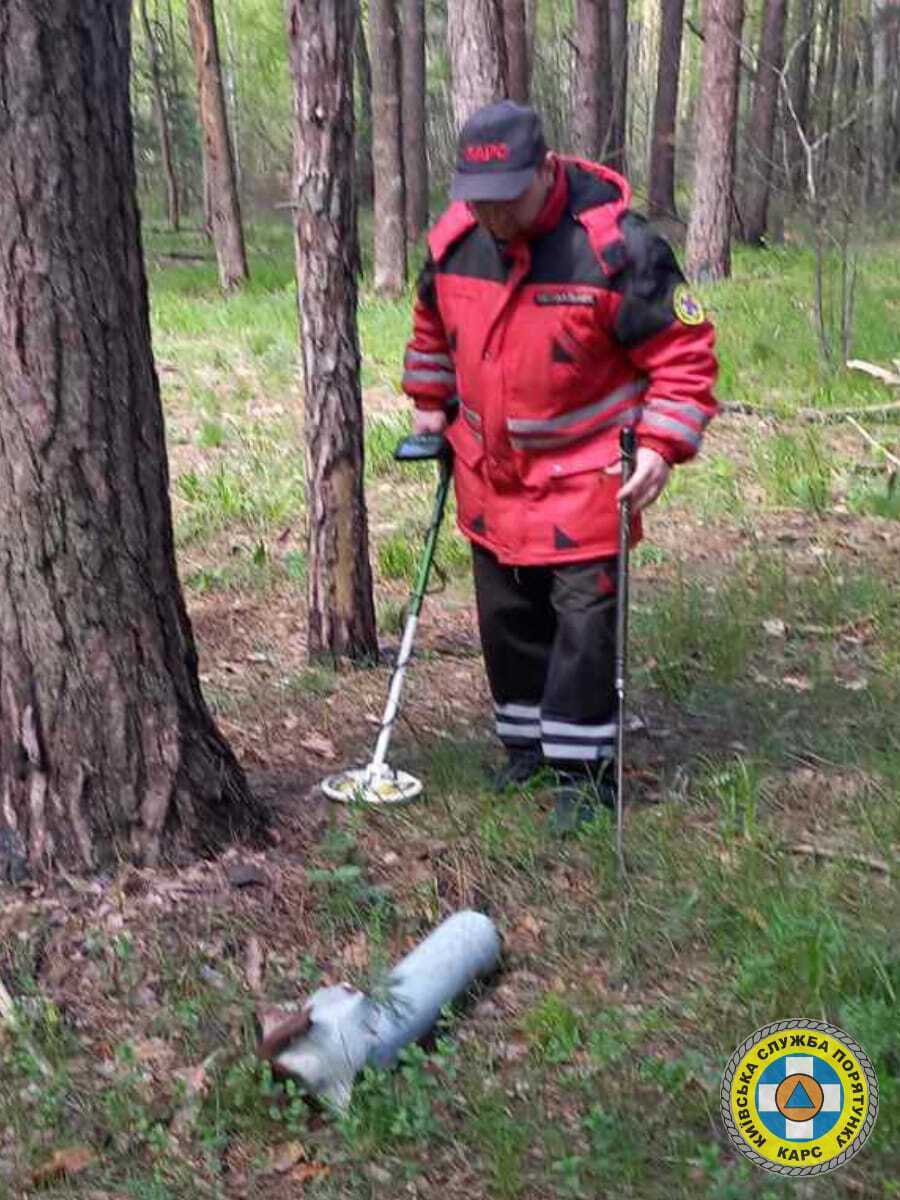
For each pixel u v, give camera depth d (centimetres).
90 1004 354
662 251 397
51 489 369
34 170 354
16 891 381
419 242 2452
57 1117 320
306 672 570
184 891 384
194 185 3553
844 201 1212
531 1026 343
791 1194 290
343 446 555
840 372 1139
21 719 380
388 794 435
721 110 1845
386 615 632
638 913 384
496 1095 321
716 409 409
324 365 548
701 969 366
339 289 545
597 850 412
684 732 510
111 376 371
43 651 377
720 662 562
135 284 376
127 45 370
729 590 644
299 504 818
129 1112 320
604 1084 324
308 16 520
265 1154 312
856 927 368
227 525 786
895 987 343
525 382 406
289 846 412
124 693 384
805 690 544
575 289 395
